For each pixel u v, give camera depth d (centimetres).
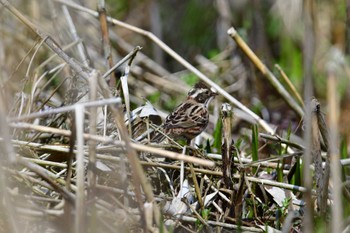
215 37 1917
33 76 1282
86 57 1349
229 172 1031
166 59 1886
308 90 925
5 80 1326
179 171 1085
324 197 975
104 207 943
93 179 908
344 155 1205
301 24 1770
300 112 1386
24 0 1532
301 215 1018
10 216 851
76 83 1159
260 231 984
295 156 1142
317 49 1747
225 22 1812
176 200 1006
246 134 1313
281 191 1066
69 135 936
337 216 851
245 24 1811
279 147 1210
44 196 983
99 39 1642
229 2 1869
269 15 1844
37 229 921
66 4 1334
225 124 1028
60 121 1176
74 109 868
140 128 1188
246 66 1720
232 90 1680
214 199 1049
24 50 1438
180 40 1912
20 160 889
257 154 1143
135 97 1487
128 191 984
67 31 1484
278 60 1880
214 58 1791
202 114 1299
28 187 980
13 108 1182
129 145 883
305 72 946
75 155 1055
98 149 1038
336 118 866
